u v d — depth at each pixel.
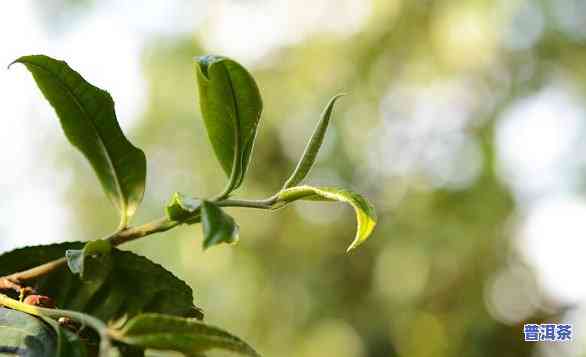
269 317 4.75
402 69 4.64
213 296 4.67
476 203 4.61
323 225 4.84
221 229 0.71
